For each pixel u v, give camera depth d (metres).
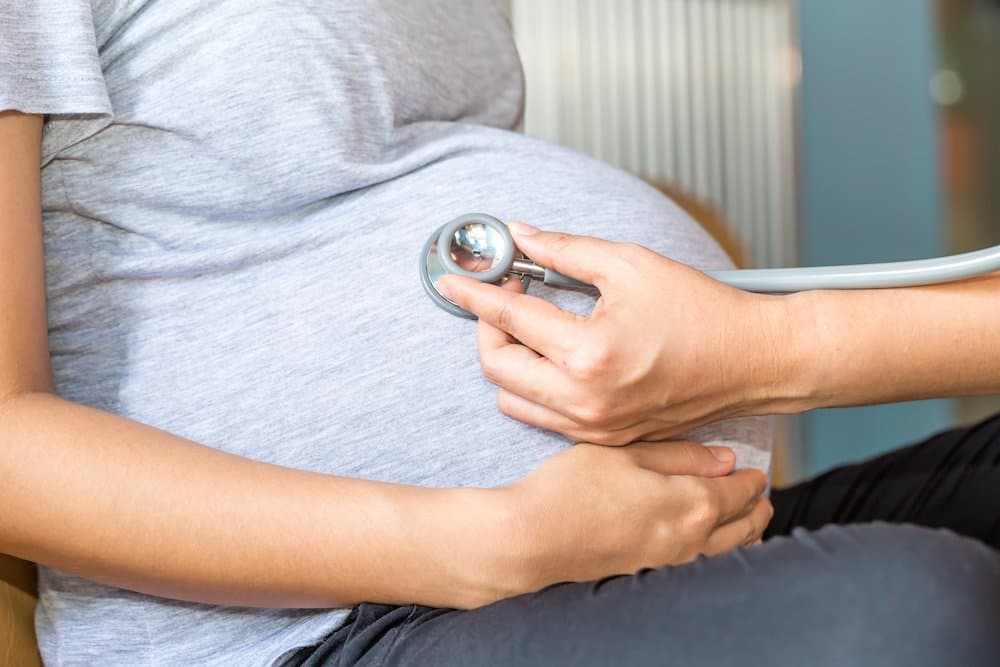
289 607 0.62
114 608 0.66
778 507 0.96
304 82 0.68
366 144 0.71
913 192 2.33
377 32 0.72
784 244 2.20
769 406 0.68
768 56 2.15
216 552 0.57
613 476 0.63
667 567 0.58
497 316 0.63
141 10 0.67
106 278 0.67
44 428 0.55
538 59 1.94
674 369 0.63
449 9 0.84
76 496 0.55
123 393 0.66
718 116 2.10
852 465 0.98
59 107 0.61
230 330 0.67
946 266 0.66
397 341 0.66
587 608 0.56
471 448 0.66
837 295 0.67
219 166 0.68
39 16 0.61
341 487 0.59
